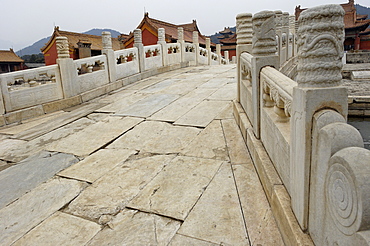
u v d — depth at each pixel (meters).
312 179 1.78
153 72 11.77
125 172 3.88
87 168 4.12
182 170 3.76
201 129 5.17
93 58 8.73
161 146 4.65
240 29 5.31
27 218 3.07
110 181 3.68
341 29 1.71
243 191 3.12
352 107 8.20
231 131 4.93
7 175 4.12
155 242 2.49
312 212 1.81
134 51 10.79
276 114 3.08
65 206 3.23
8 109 6.71
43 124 6.43
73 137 5.44
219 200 3.01
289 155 2.33
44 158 4.61
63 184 3.72
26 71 7.05
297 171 2.01
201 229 2.59
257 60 3.58
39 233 2.79
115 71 9.75
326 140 1.55
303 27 1.77
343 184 1.36
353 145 1.46
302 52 1.79
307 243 1.82
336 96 1.73
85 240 2.63
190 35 25.52
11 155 4.86
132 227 2.73
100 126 5.91
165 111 6.44
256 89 3.66
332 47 1.71
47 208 3.22
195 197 3.11
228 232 2.51
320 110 1.74
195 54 15.02
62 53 7.79
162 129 5.39
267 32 3.55
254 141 3.72
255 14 3.60
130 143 4.91
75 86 8.11
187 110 6.34
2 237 2.79
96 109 7.25
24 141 5.47
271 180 2.70
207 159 4.00
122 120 6.14
